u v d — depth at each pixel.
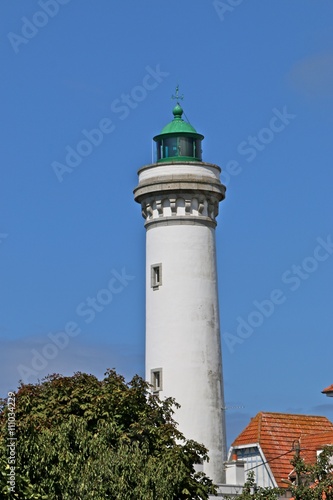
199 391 73.75
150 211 76.50
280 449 78.19
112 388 59.44
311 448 76.56
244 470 74.38
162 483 54.78
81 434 54.00
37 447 51.81
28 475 51.38
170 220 75.62
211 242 76.31
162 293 75.00
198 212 76.00
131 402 58.88
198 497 58.41
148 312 75.69
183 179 75.50
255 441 78.50
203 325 74.62
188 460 59.06
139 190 76.50
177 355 74.00
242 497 57.66
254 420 81.19
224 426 74.50
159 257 75.62
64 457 52.56
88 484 52.50
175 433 59.75
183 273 74.94
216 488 64.94
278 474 76.38
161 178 75.62
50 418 55.38
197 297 74.81
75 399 57.62
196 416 73.44
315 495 55.28
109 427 56.06
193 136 77.50
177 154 76.81
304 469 56.44
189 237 75.50
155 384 74.38
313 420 82.56
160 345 74.56
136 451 54.91
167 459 56.69
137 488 53.97
